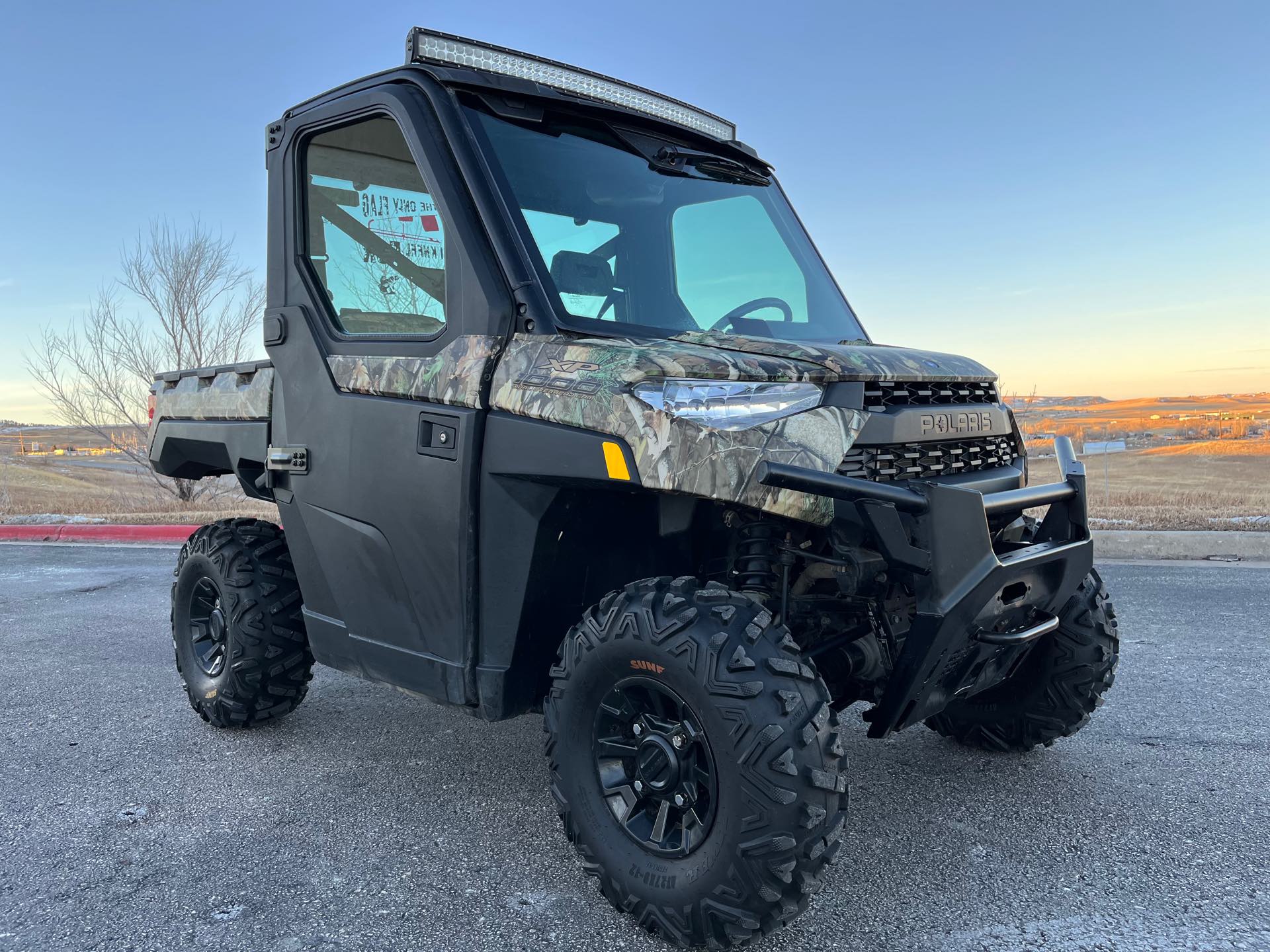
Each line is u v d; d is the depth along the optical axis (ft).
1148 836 9.28
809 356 7.86
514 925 7.87
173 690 15.35
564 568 8.71
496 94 9.55
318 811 10.29
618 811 7.87
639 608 7.57
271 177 11.07
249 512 41.83
